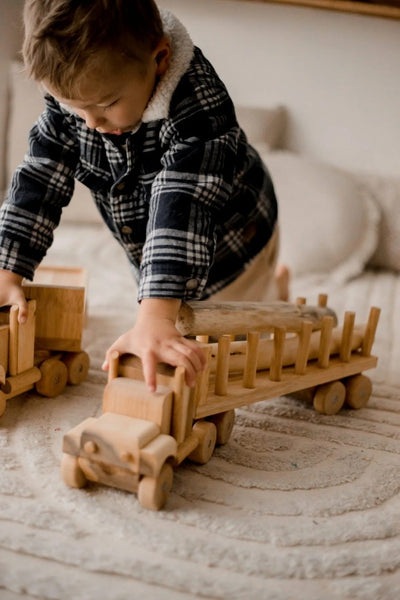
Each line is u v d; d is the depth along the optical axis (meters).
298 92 1.80
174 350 0.64
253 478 0.69
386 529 0.62
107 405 0.64
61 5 0.62
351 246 1.61
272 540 0.59
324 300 0.97
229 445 0.77
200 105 0.75
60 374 0.86
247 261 1.01
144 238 0.90
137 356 0.66
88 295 1.24
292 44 1.77
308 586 0.54
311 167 1.67
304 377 0.82
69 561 0.54
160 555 0.56
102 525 0.59
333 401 0.87
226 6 1.76
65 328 0.88
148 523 0.60
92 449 0.61
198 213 0.72
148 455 0.59
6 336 0.79
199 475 0.70
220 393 0.74
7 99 1.82
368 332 0.91
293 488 0.68
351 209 1.61
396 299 1.45
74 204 1.82
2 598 0.50
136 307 1.27
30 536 0.57
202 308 0.77
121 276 1.45
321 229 1.59
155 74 0.72
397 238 1.67
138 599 0.51
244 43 1.79
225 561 0.55
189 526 0.60
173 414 0.64
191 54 0.74
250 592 0.52
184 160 0.72
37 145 0.86
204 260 0.71
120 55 0.64
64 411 0.82
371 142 1.79
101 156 0.84
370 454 0.77
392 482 0.71
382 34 1.71
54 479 0.66
